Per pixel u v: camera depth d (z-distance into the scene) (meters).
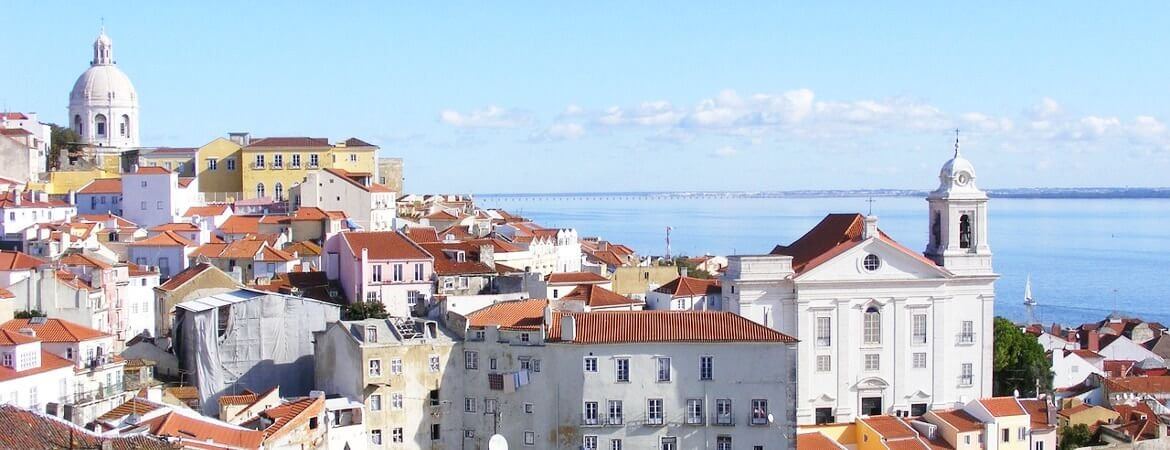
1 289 137.62
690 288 168.75
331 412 124.88
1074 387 186.75
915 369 159.25
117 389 123.88
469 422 131.12
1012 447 148.12
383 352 128.88
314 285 169.00
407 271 164.88
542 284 165.62
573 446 127.62
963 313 161.00
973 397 161.38
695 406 127.75
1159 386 186.00
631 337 128.12
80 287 146.62
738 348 127.69
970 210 163.12
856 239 160.12
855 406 157.75
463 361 131.62
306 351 142.38
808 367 156.38
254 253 184.88
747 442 127.88
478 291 167.00
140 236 195.50
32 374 112.25
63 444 88.19
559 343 127.69
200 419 109.56
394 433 129.00
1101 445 154.50
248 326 140.25
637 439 127.62
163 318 156.00
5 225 198.50
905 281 158.12
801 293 155.88
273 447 109.00
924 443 144.25
